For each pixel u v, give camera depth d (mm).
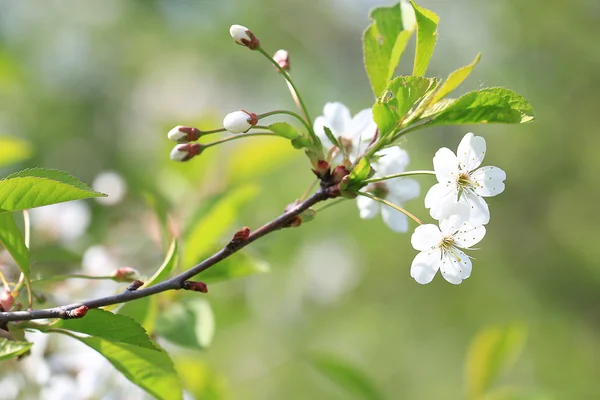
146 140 9258
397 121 2975
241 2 11219
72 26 10250
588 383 10398
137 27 10656
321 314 9109
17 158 5273
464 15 11531
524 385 10289
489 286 10781
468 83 11258
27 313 2703
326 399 8930
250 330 8641
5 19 9930
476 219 3041
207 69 10961
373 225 9688
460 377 10031
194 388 4711
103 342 3094
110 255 5328
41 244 5324
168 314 4262
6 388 4105
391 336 9938
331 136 3000
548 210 11156
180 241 4770
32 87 9023
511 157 11234
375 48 3402
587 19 11195
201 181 6066
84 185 2740
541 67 11312
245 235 2859
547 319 10750
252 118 2980
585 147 11078
